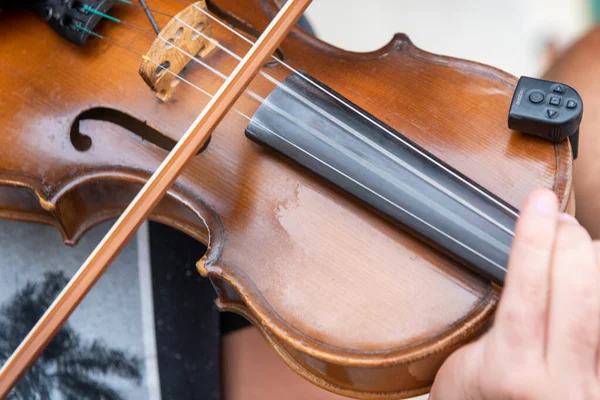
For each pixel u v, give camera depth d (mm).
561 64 640
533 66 856
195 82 575
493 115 553
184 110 572
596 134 603
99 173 567
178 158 526
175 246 641
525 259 461
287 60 590
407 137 548
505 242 499
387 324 505
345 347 503
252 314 549
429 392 526
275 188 540
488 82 568
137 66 586
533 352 462
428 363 505
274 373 624
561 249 460
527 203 465
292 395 621
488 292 503
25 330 628
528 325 462
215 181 547
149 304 630
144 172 566
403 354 495
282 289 521
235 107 561
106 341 624
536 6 870
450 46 864
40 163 573
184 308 630
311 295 517
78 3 585
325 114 536
